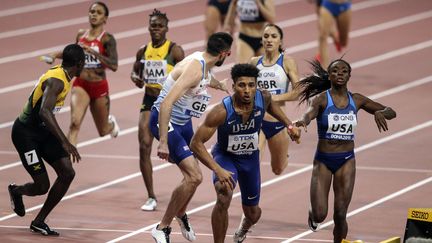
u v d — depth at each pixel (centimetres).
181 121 2780
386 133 4191
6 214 3116
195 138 2570
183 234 2838
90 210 3180
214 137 4144
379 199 3338
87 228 2988
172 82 2764
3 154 3844
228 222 2875
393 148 3981
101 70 3497
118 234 2933
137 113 4497
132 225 3034
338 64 2633
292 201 3316
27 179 3519
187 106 2759
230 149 2633
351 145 2680
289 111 4528
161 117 2628
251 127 2608
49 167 3669
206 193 3397
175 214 2722
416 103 4684
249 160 2680
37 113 2842
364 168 3706
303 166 3731
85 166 3700
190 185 2719
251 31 4366
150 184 3212
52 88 2781
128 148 3966
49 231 2898
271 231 3006
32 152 2861
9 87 4941
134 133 4181
